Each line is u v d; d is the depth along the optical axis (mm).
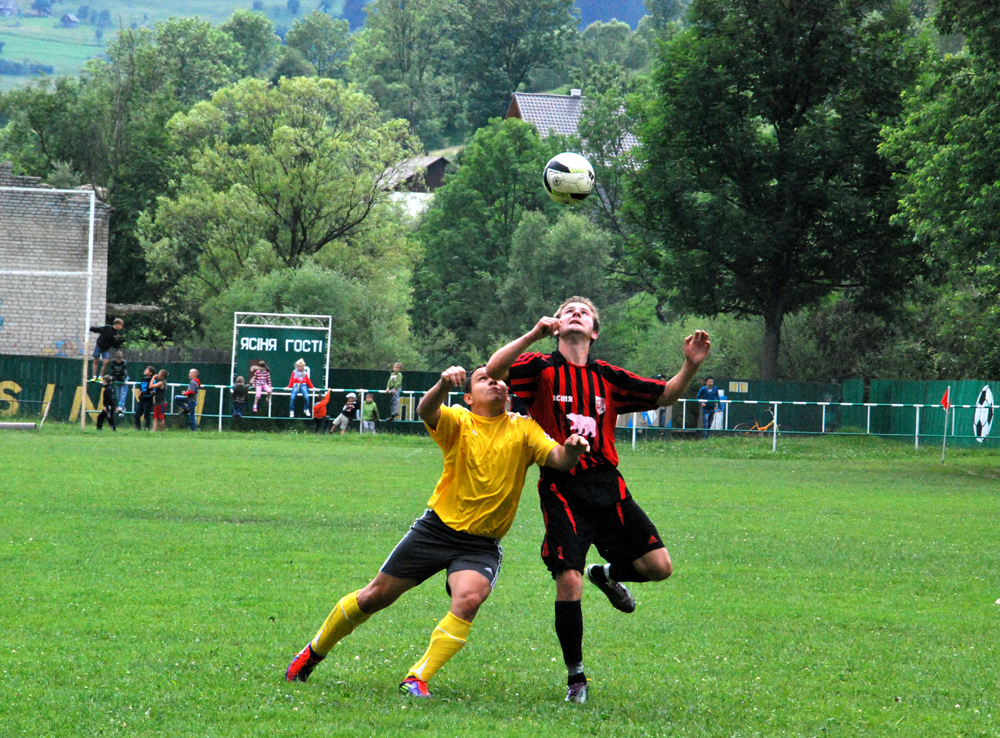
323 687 7848
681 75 52844
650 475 29469
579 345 8344
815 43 52812
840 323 59312
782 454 41250
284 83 74625
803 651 9547
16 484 20875
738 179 54719
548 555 7934
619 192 88938
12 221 50531
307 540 15297
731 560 14852
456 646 7727
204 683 7840
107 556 13430
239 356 45219
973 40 33875
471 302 85188
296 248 72188
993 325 41625
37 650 8727
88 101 79062
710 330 62531
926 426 44844
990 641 10117
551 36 169375
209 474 24469
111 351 43344
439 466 29422
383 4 191125
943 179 33906
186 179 72875
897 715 7512
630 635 10094
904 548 16312
